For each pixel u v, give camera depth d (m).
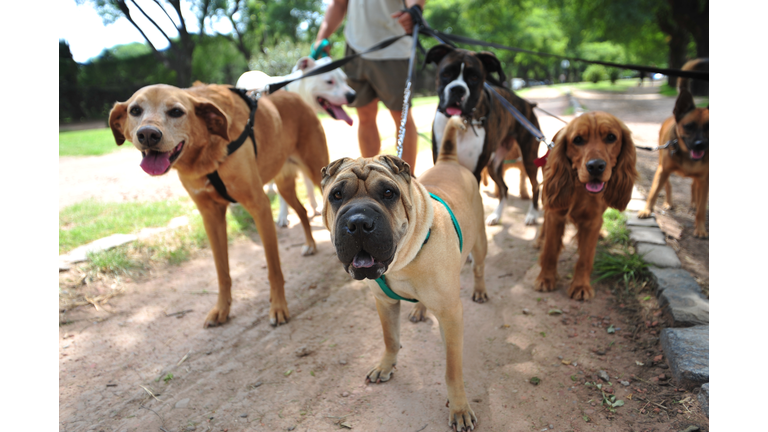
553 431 2.26
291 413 2.46
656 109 16.38
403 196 1.94
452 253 2.21
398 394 2.56
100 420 2.47
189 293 3.85
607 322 3.19
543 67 60.75
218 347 3.11
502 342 3.00
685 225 4.85
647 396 2.44
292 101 4.06
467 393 2.55
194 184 3.13
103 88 25.66
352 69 5.10
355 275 1.84
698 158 4.23
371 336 3.13
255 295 3.80
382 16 4.77
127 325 3.39
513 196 5.99
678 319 2.95
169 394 2.66
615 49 60.47
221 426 2.39
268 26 35.38
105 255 4.22
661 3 21.58
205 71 33.44
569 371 2.69
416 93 34.38
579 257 3.51
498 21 38.50
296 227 5.29
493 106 4.10
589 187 3.16
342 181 1.89
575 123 3.26
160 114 2.68
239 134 3.13
